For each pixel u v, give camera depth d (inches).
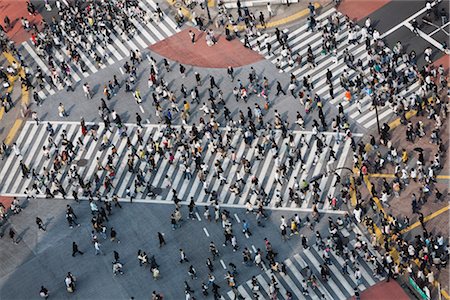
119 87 4089.6
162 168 3745.1
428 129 3708.2
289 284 3344.0
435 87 3779.5
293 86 3917.3
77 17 4357.8
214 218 3565.5
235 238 3481.8
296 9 4264.3
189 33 4237.2
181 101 3983.8
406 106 3782.0
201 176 3661.4
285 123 3796.8
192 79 4062.5
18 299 3435.0
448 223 3422.7
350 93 3853.3
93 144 3882.9
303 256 3412.9
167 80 4077.3
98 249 3499.0
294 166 3681.1
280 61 4062.5
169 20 4340.6
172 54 4190.5
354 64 3998.5
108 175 3745.1
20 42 4384.8
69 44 4229.8
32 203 3718.0
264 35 4200.3
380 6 4202.8
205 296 3351.4
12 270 3523.6
